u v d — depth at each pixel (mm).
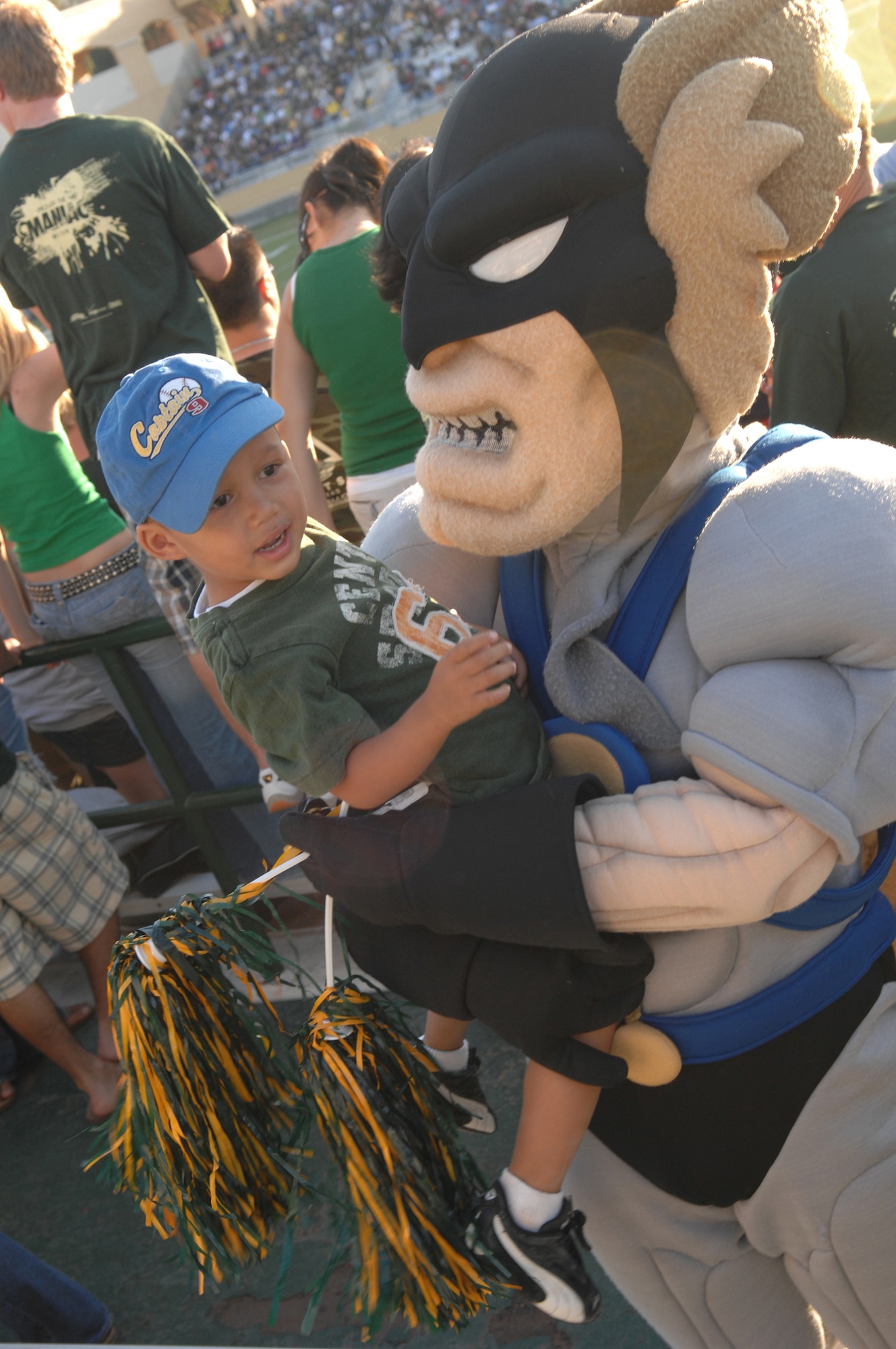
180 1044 1191
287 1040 1282
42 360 2803
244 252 3732
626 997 1173
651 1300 1412
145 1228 2414
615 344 1027
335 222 2863
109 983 1265
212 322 2922
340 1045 1180
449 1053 1482
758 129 960
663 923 1113
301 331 2945
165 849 3346
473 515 1143
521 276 1035
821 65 999
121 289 2709
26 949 2664
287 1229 1262
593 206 1012
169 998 1202
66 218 2658
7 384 2756
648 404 1048
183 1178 1200
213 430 1138
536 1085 1218
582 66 1028
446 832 1137
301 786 1166
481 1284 1179
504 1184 1232
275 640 1146
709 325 1034
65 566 2822
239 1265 1256
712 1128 1249
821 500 1050
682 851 1070
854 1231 1236
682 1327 1408
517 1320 2039
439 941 1199
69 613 2857
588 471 1086
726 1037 1209
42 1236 2455
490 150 1040
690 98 964
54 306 2760
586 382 1057
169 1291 2254
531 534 1121
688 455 1135
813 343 2174
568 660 1185
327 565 1192
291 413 3066
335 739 1123
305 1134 1259
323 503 3125
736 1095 1231
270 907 1287
